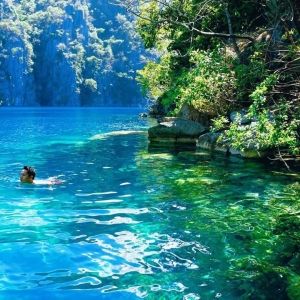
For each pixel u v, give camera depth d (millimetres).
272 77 9695
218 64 11781
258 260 4734
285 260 4742
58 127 28953
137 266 4516
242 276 4289
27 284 4059
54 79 130125
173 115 22562
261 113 8945
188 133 16875
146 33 26000
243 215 6543
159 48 29859
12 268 4426
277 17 13172
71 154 13922
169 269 4449
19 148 15766
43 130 25766
